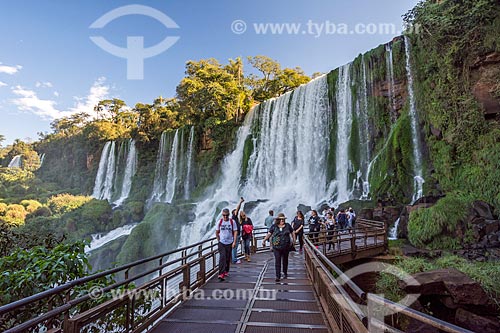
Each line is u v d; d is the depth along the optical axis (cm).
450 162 1778
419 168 2047
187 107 4675
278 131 3198
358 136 2520
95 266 2722
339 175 2578
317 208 2392
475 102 1708
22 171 6525
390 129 2334
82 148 6150
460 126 1752
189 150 4206
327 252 1145
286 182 2970
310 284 714
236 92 4259
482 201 1477
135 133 5269
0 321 386
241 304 570
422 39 2080
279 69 5494
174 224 3052
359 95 2570
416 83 2145
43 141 7656
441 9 1912
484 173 1562
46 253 490
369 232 1460
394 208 1862
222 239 759
